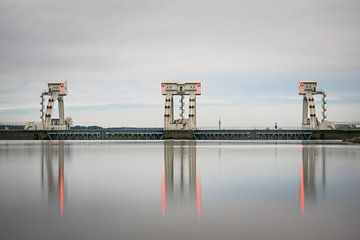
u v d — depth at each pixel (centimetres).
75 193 3322
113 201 2992
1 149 10162
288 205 2838
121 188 3581
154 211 2667
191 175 4528
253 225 2320
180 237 2111
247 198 3103
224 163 6038
